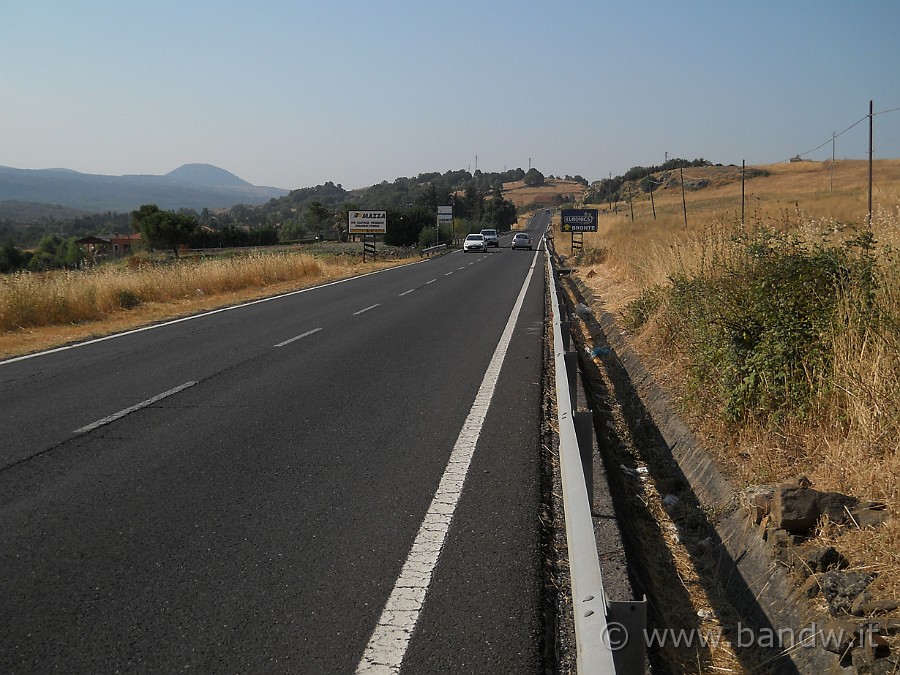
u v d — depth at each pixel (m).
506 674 3.41
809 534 4.80
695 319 9.66
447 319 17.75
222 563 4.57
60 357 12.39
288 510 5.46
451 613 3.97
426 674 3.41
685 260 14.21
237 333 15.21
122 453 6.87
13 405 8.87
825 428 6.09
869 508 4.81
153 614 3.95
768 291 7.75
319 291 26.39
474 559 4.64
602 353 13.70
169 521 5.25
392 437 7.45
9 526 5.16
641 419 9.08
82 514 5.38
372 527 5.16
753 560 4.86
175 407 8.70
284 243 108.38
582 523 3.37
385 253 57.44
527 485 6.02
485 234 74.31
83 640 3.69
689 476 6.89
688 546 5.67
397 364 11.61
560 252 61.56
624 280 24.27
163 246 88.00
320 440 7.32
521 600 4.11
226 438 7.38
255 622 3.87
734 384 7.48
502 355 12.55
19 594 4.18
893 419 5.38
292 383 10.09
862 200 33.31
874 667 3.42
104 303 19.81
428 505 5.57
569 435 4.73
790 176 126.12
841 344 6.33
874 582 4.02
